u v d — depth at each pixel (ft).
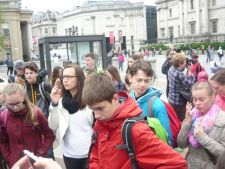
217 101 13.11
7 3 277.23
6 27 277.85
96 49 47.37
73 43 46.19
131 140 8.02
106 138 8.43
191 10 284.00
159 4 327.88
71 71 13.41
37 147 13.55
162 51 235.20
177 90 22.47
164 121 11.92
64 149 14.08
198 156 11.78
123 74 85.66
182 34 295.48
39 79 19.13
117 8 359.25
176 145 12.38
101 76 8.22
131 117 8.20
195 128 11.30
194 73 31.55
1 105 16.96
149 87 12.84
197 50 212.43
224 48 211.82
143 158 8.02
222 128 11.31
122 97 8.57
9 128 13.28
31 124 13.29
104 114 8.16
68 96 13.71
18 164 5.92
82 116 13.53
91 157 9.18
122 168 8.25
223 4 261.85
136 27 359.66
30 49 306.76
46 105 18.70
